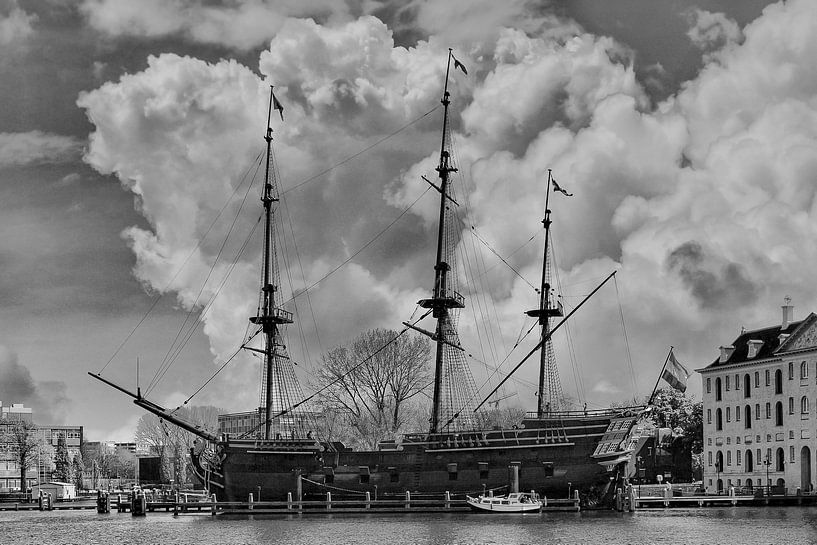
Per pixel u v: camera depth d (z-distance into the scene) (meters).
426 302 142.50
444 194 145.25
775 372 176.25
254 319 145.00
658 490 168.50
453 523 113.31
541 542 94.00
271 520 123.12
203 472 139.00
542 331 148.75
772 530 105.56
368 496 124.81
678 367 149.50
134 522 126.00
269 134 151.00
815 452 165.38
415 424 181.25
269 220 148.38
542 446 126.06
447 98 148.00
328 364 166.25
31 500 174.88
